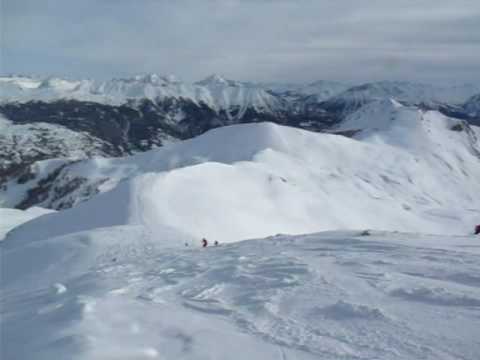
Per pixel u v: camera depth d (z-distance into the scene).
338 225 55.34
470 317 6.59
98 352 4.62
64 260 17.31
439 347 5.52
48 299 7.54
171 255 14.70
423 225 67.75
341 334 5.97
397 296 7.80
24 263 18.08
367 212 67.06
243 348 5.25
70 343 4.81
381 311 6.82
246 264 11.08
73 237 20.34
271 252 13.73
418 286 8.27
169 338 5.32
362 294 7.96
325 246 14.58
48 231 33.03
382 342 5.67
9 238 33.50
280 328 6.23
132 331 5.38
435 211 78.25
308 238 17.16
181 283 9.38
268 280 9.20
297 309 7.14
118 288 8.79
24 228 34.72
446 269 9.80
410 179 114.38
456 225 70.12
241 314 6.96
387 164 118.38
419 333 5.97
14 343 5.12
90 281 9.80
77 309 5.90
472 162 148.12
